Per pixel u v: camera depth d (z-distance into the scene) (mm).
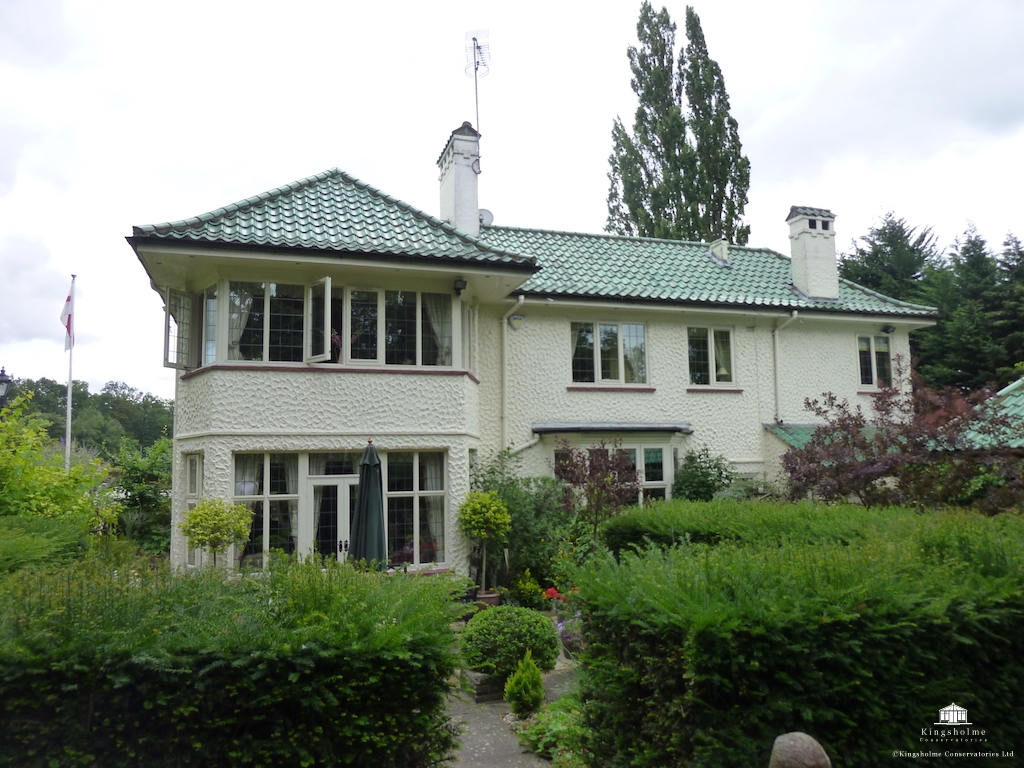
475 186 16719
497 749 6742
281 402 12133
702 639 4195
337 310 12742
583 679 5691
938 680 4426
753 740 4133
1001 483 10867
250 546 11867
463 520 12742
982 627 4531
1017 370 24328
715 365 17547
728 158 31734
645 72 33406
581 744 5570
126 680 4039
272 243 11656
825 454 12305
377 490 11367
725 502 11180
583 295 15734
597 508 13781
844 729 4266
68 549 8859
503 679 8203
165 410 64938
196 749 4137
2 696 4004
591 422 16156
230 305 12156
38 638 4109
